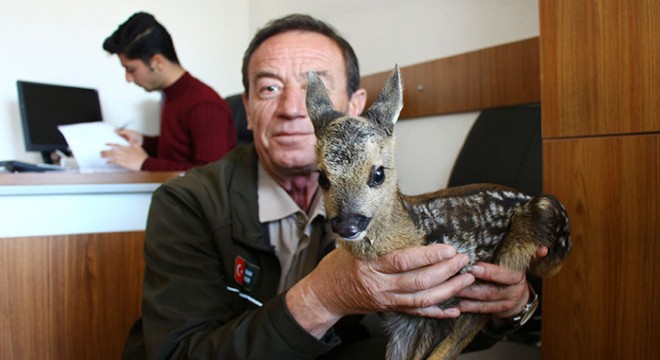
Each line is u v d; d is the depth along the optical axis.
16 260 1.56
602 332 1.40
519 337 1.77
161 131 2.98
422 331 1.16
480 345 1.36
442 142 2.61
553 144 1.51
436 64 2.57
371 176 1.00
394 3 2.88
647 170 1.30
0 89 3.33
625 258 1.35
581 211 1.44
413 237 1.08
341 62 1.47
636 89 1.31
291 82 1.37
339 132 1.03
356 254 1.02
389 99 1.10
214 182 1.37
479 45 2.39
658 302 1.28
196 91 2.81
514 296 1.14
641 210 1.31
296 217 1.36
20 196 1.62
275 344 1.02
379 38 3.02
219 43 4.26
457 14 2.49
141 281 1.77
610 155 1.37
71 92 3.34
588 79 1.41
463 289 1.10
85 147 2.44
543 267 1.26
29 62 3.42
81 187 1.68
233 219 1.32
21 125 3.36
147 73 2.80
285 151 1.34
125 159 2.46
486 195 1.24
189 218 1.32
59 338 1.64
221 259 1.30
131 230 1.81
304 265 1.34
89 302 1.68
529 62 2.11
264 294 1.31
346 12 3.27
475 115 2.41
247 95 1.57
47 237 1.61
